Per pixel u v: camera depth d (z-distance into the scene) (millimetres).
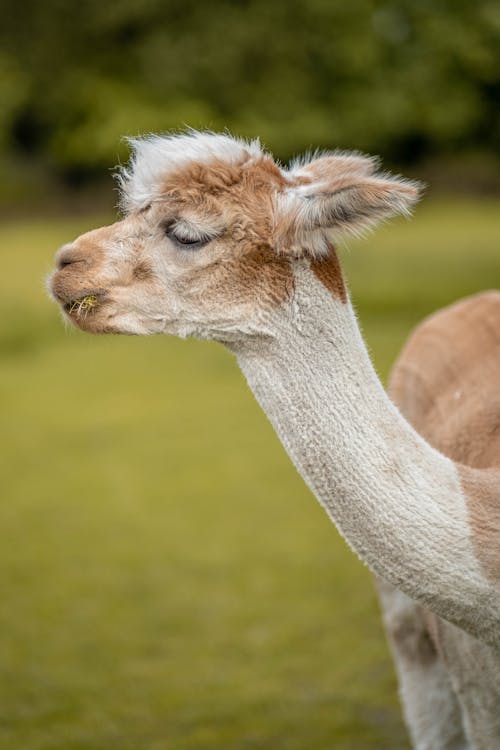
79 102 32156
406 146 35312
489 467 3727
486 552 3129
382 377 13109
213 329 3332
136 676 6223
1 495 9852
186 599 7281
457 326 4555
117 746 5422
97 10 30719
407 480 3146
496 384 4113
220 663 6332
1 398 14328
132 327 3398
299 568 7742
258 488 9703
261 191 3283
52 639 6750
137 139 3650
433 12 29688
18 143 36781
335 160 3447
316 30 31016
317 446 3213
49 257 26000
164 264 3344
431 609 3225
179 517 8992
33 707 5887
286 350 3266
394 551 3145
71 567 7941
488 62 28453
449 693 4113
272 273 3260
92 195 36125
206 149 3367
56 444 11680
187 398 13766
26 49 32375
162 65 30766
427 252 27000
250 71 31094
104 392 14414
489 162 36156
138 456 10992
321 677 6117
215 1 30828
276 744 5383
